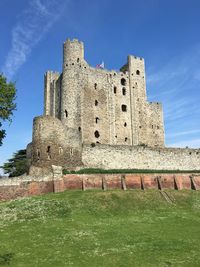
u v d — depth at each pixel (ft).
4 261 108.17
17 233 139.74
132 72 350.84
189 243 125.70
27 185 209.67
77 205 178.81
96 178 221.25
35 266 103.24
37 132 234.58
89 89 318.04
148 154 276.62
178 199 209.77
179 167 285.84
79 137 252.01
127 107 338.13
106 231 140.26
